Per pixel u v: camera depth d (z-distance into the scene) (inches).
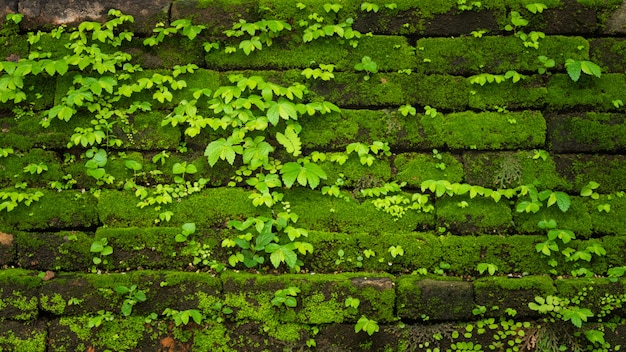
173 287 132.7
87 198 140.5
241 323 133.0
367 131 148.2
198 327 132.6
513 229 143.0
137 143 145.3
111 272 136.3
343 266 139.0
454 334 134.0
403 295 133.9
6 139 143.3
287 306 132.6
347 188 145.4
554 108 150.6
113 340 131.3
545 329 133.9
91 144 140.9
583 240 141.2
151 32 154.1
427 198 142.9
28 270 134.6
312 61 152.4
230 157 139.6
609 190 145.3
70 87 147.3
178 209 141.0
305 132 147.2
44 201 139.3
